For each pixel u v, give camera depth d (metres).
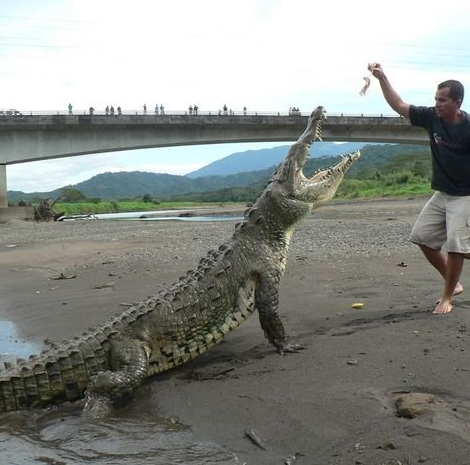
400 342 4.19
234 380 3.95
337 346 4.29
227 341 4.85
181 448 3.12
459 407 3.14
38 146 31.66
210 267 4.45
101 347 3.99
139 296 6.61
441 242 5.03
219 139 35.56
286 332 4.82
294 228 4.86
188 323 4.26
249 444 3.08
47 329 5.59
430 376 3.55
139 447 3.16
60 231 20.14
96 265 9.29
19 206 31.55
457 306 4.98
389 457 2.75
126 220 30.19
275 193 4.72
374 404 3.27
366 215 21.77
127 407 3.76
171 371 4.28
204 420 3.42
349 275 6.91
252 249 4.58
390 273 6.84
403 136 40.00
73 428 3.46
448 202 4.79
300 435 3.08
